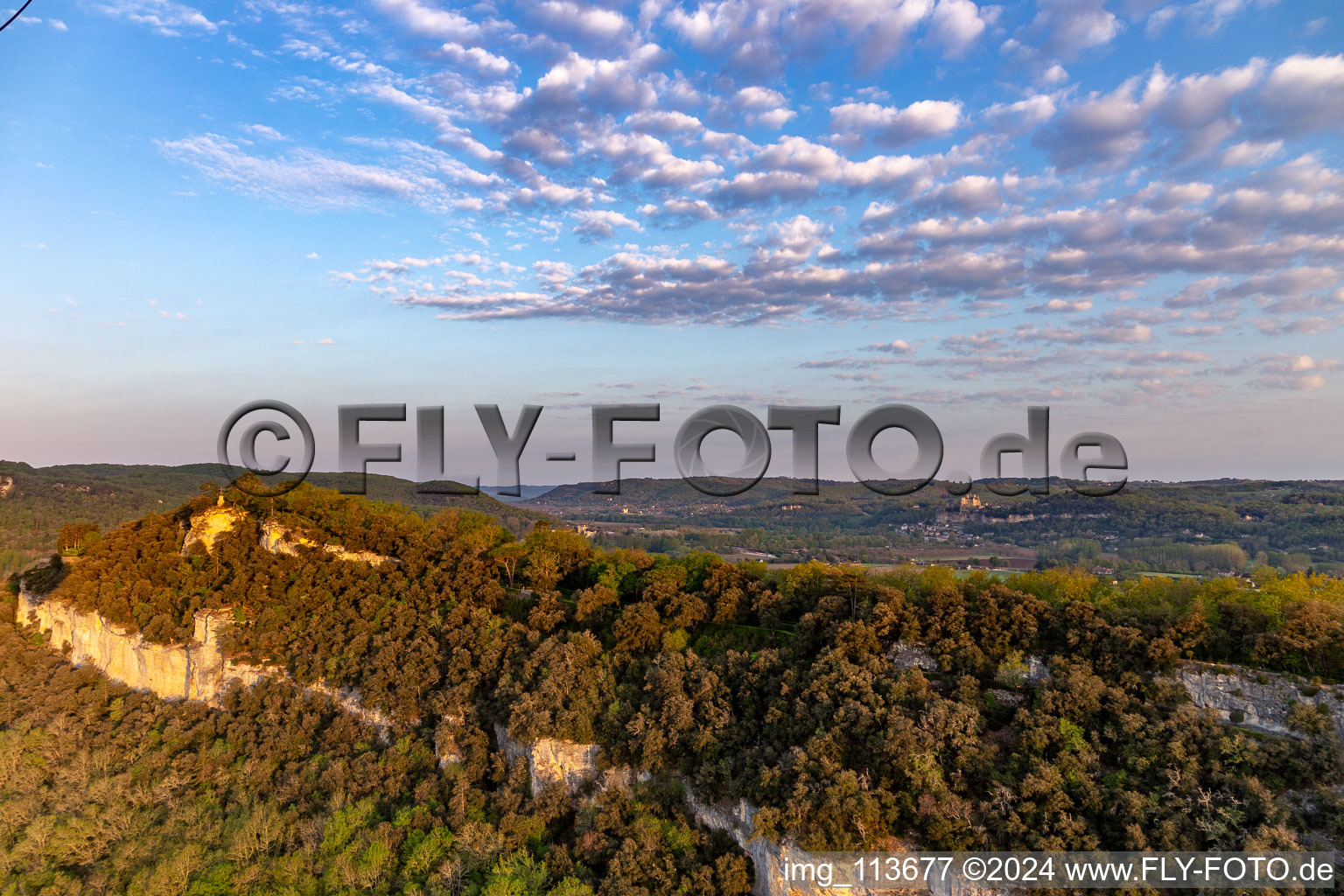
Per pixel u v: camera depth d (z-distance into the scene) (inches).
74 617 4997.5
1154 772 2160.4
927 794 2229.3
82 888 2869.1
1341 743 2087.8
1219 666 2411.4
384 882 2640.3
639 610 3467.0
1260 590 2812.5
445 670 3548.2
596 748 2923.2
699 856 2512.3
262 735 3688.5
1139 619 2640.3
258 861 2874.0
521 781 3019.2
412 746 3341.5
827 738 2438.5
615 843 2610.7
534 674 3233.3
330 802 3115.2
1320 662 2301.9
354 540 4822.8
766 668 2942.9
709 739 2679.6
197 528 5093.5
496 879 2479.1
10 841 3218.5
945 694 2667.3
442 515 5378.9
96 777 3619.6
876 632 2935.5
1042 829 2060.8
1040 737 2294.5
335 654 3912.4
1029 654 2723.9
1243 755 2096.5
